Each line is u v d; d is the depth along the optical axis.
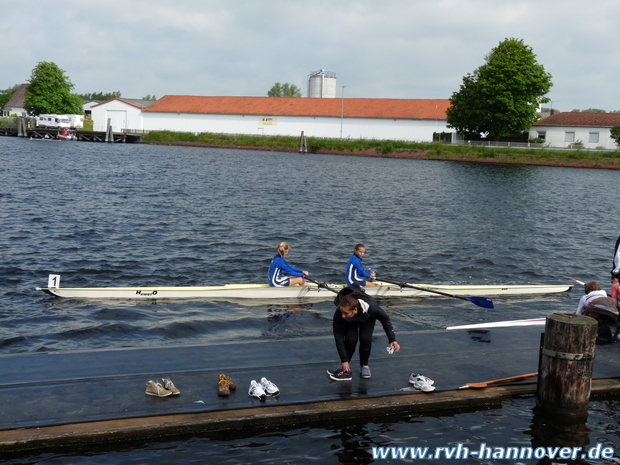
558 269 16.62
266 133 90.88
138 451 6.05
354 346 7.32
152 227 20.53
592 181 46.91
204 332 10.39
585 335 6.80
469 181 43.44
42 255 15.81
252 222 22.45
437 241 20.03
